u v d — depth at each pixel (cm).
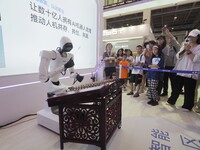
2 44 182
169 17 1001
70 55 186
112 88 142
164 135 162
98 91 119
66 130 134
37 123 192
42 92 245
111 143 145
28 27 214
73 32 316
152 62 286
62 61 175
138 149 135
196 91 284
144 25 664
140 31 676
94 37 414
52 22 256
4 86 188
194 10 849
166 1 590
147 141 149
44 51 159
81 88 150
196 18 1036
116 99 157
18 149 135
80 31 342
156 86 274
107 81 166
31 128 178
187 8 808
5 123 192
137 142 147
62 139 135
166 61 322
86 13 363
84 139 132
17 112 206
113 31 754
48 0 245
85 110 127
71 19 307
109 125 141
